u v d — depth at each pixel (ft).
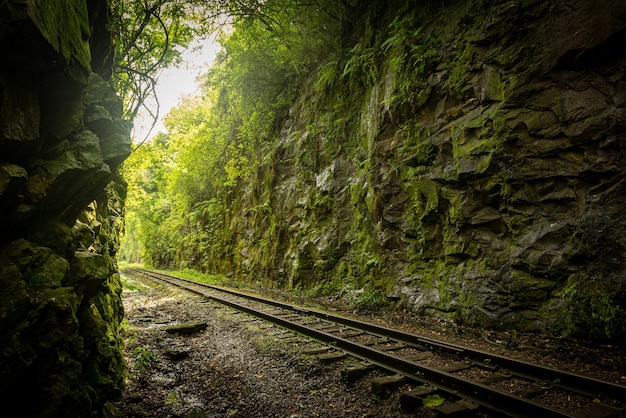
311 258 50.90
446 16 34.06
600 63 23.73
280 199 61.72
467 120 30.76
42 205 10.57
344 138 49.21
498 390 14.64
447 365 18.95
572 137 24.36
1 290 8.52
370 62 42.68
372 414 14.46
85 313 12.73
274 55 60.29
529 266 25.49
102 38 15.64
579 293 22.63
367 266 40.88
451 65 32.73
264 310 35.04
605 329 20.77
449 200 31.73
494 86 28.89
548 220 25.43
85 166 11.22
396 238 37.91
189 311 35.09
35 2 7.87
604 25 23.16
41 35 8.11
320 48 54.80
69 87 10.62
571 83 24.91
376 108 41.29
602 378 17.37
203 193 104.53
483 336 25.04
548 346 22.08
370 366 18.56
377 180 40.19
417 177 35.09
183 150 99.09
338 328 27.48
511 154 27.45
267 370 19.31
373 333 26.04
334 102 52.21
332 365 19.42
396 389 16.29
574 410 14.23
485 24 30.12
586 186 23.91
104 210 21.18
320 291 46.78
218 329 28.04
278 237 60.08
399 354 21.29
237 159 79.36
